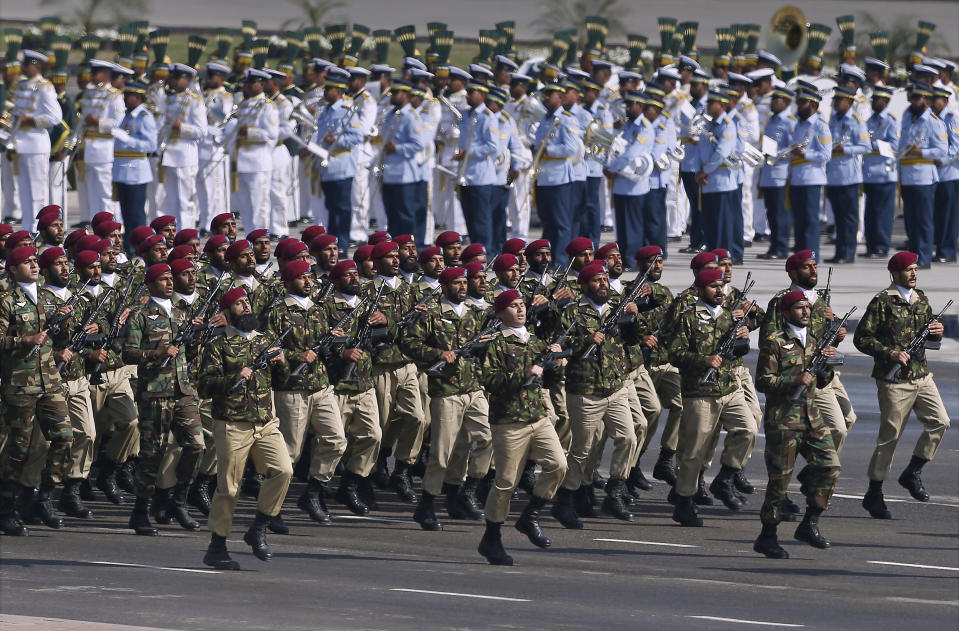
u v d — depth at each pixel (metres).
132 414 48.88
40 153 91.25
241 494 51.03
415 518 46.88
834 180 92.12
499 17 185.50
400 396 50.12
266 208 95.31
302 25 150.12
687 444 47.03
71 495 47.22
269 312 46.28
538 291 53.62
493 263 51.59
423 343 47.03
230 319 40.12
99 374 46.59
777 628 33.09
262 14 182.62
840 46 106.31
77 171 93.44
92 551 42.03
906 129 91.94
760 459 56.12
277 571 39.47
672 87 98.25
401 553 42.75
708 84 94.25
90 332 46.31
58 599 34.75
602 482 52.75
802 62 109.44
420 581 38.28
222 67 96.44
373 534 45.75
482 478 48.41
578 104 88.19
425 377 51.59
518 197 99.38
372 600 35.41
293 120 96.31
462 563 41.38
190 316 47.09
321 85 97.81
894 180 94.19
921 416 49.09
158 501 45.94
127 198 89.44
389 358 49.66
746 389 50.78
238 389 39.69
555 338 46.94
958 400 63.97
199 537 44.66
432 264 52.09
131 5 168.50
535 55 128.75
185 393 45.25
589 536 45.75
